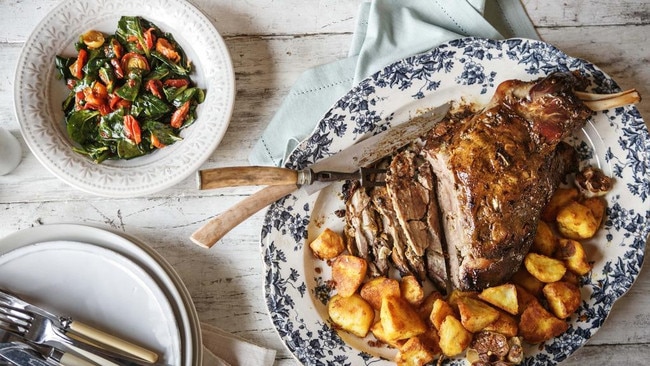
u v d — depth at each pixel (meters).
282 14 1.01
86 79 0.96
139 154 0.96
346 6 1.01
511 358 0.91
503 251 0.88
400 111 0.96
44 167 0.99
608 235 0.95
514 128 0.88
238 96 1.00
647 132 0.94
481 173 0.88
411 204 0.94
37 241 0.94
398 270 0.96
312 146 0.94
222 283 0.99
